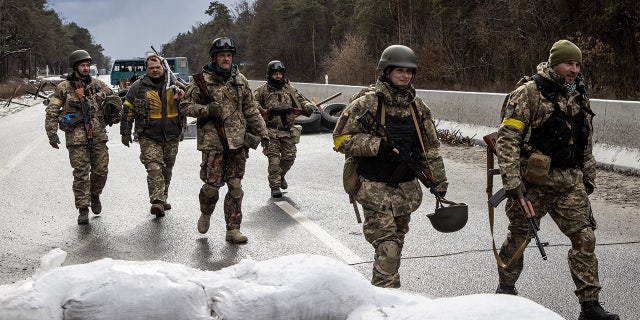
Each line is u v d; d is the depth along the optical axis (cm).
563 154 421
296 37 7025
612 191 877
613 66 2141
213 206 691
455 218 421
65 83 774
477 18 2894
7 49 7100
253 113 671
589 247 428
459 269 571
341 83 4256
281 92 920
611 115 1040
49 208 858
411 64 423
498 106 1336
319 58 6800
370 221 434
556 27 2522
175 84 794
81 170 771
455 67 3056
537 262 585
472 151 1299
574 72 413
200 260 623
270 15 7338
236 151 670
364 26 4397
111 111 786
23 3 7912
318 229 722
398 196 432
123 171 1123
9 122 2283
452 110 1479
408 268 577
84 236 716
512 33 2670
